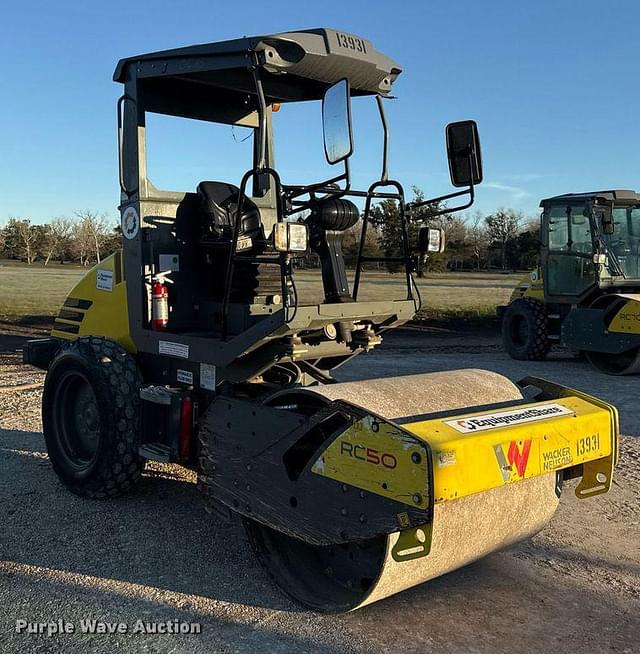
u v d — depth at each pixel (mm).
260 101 3932
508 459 3240
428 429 3152
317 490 3389
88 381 4793
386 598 3633
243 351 3936
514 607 3559
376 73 4297
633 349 10430
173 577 3836
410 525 3016
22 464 5809
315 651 3133
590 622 3422
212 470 3969
